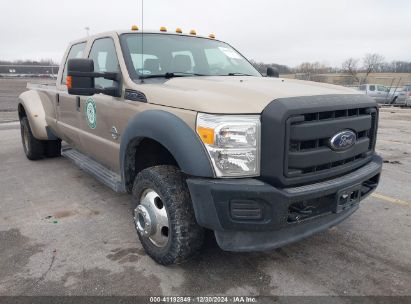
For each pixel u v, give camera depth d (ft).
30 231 12.18
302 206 9.01
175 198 9.20
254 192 8.13
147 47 12.94
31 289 9.03
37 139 20.74
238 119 8.32
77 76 11.10
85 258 10.49
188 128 8.79
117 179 12.39
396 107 77.87
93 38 14.84
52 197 15.43
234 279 9.54
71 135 16.22
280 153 8.22
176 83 10.94
